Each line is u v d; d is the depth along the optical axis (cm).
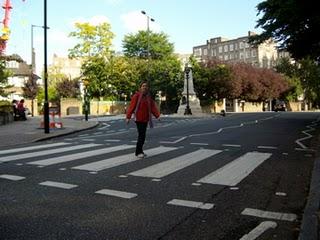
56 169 914
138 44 7475
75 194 684
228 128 2184
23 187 736
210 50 14050
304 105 9138
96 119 3672
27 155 1147
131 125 2677
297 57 2967
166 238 481
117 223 533
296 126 2323
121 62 6469
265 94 7756
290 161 1034
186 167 941
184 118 3691
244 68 7400
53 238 478
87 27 6297
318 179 778
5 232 498
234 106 7669
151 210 592
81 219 549
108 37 6412
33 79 6181
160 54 7444
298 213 584
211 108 6762
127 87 6525
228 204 627
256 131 1970
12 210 590
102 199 652
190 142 1476
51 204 622
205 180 796
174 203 630
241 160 1048
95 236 486
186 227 520
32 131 2062
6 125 2594
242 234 496
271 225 530
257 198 664
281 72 8925
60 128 2283
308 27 2408
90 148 1303
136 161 1027
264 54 12600
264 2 2467
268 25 2578
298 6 2086
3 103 2959
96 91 6506
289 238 483
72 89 6831
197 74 6475
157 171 888
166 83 6400
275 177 832
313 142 1474
